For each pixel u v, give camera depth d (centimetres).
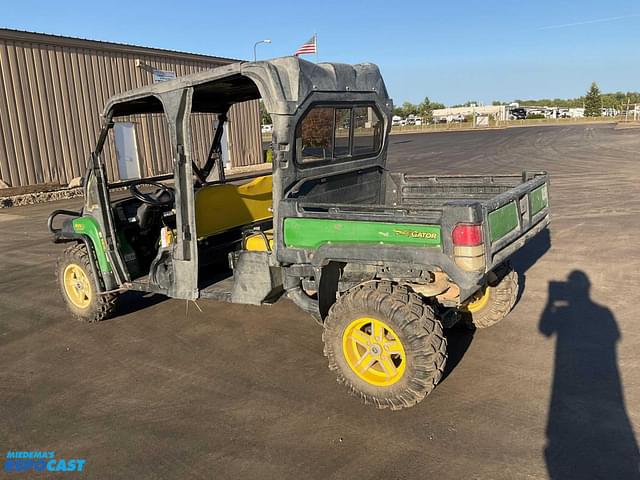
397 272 392
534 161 2042
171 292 497
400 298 363
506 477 299
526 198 423
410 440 338
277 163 407
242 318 572
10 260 889
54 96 1744
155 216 568
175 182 465
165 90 460
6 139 1611
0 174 1602
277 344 500
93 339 534
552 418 353
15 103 1630
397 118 9856
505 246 383
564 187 1338
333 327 387
